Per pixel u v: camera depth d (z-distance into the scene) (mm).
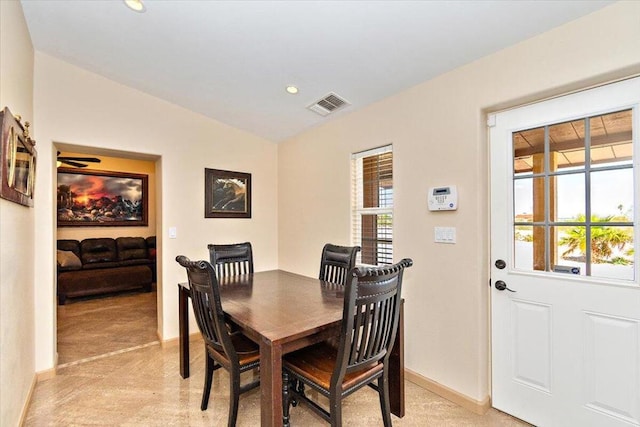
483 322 2041
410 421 1942
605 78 1585
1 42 1587
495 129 2041
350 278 1386
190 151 3338
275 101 2977
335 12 1770
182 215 3287
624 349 1582
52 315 2521
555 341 1807
